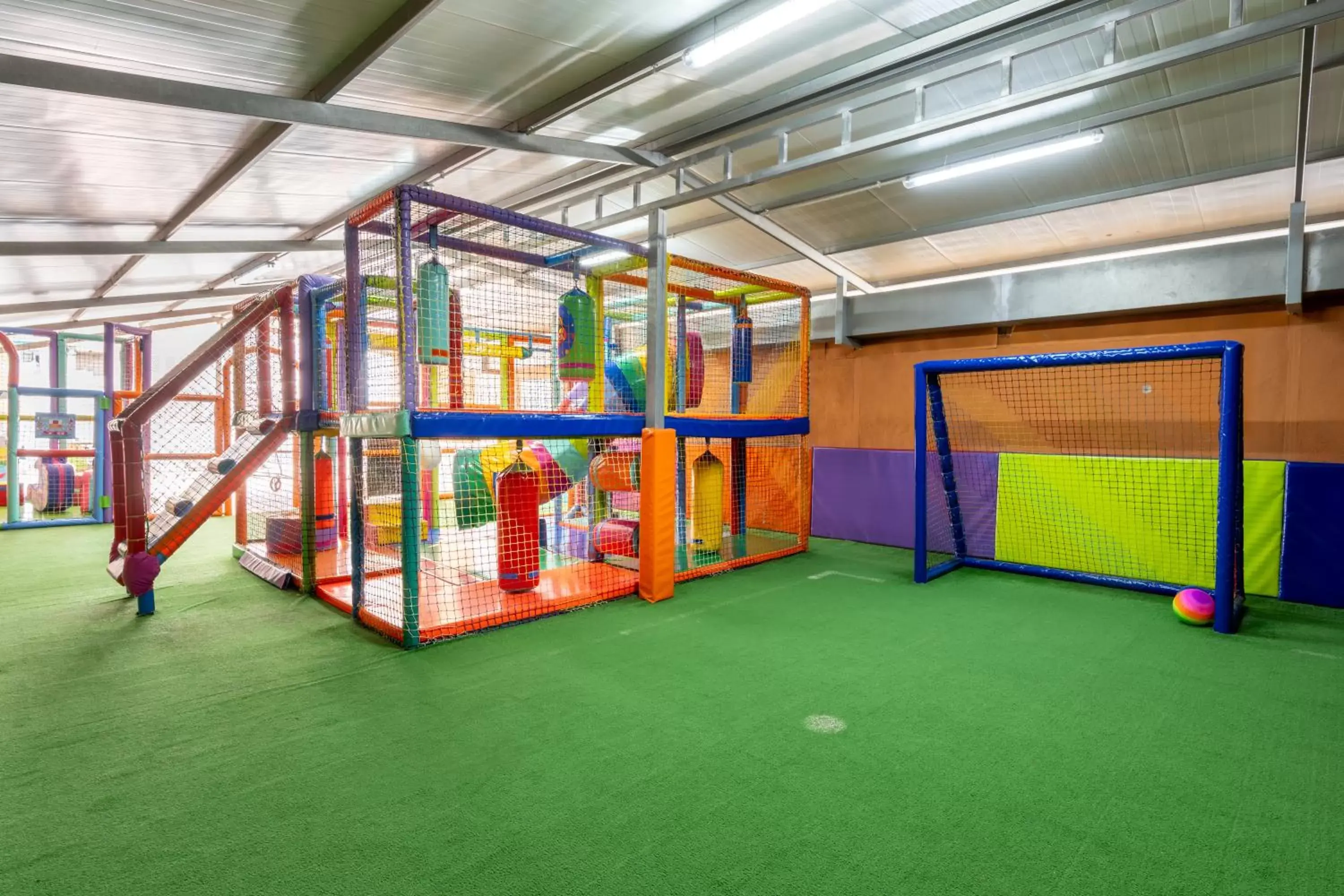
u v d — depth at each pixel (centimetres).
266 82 416
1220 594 418
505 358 793
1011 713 297
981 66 403
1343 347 543
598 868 193
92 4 321
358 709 302
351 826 213
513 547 484
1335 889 184
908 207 619
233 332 505
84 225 602
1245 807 225
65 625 433
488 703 309
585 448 547
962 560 616
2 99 370
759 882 187
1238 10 315
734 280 620
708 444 664
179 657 371
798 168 482
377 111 455
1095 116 455
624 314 713
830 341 872
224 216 630
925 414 554
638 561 586
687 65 401
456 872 191
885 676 342
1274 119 434
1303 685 331
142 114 407
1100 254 666
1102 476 573
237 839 207
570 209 705
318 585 516
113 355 918
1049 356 500
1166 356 450
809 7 340
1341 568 471
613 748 265
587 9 362
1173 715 296
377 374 596
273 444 528
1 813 221
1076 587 535
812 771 248
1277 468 498
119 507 522
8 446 850
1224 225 593
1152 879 188
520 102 472
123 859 197
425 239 484
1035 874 190
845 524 756
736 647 388
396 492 659
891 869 192
